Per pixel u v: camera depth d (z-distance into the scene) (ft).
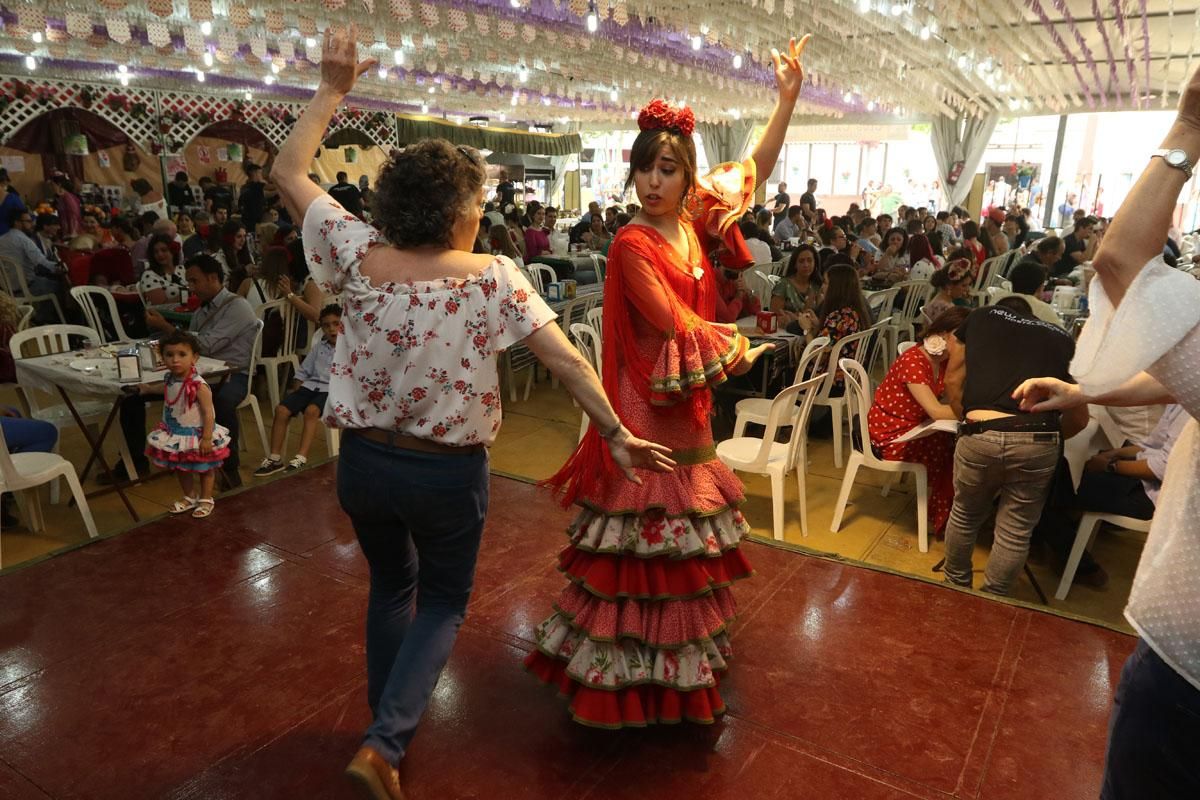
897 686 7.59
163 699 7.38
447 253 5.25
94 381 11.71
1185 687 3.71
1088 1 21.08
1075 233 29.53
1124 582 11.21
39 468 11.07
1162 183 3.59
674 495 6.27
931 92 37.22
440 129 45.68
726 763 6.59
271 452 14.58
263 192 34.58
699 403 6.29
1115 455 10.30
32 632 8.46
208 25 16.38
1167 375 3.61
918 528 12.15
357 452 5.36
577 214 54.70
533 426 17.83
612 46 24.03
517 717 7.16
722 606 6.84
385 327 5.07
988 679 7.70
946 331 11.55
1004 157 58.13
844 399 15.28
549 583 9.50
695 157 6.18
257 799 6.20
